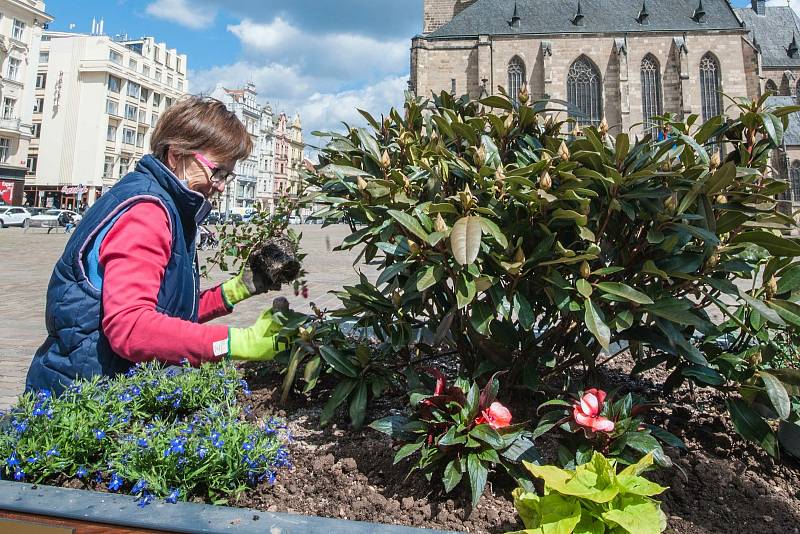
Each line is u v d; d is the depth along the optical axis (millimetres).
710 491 1872
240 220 3453
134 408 1884
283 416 2471
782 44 60844
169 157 2213
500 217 1810
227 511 1319
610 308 2002
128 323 1821
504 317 1974
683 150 2148
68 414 1705
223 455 1620
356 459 1999
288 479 1824
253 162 87438
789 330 2213
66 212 37688
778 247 1861
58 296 1979
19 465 1583
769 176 2326
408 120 2613
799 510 1772
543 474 1360
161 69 71312
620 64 46719
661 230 1907
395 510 1682
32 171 60531
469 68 48875
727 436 2262
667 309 1792
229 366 2344
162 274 1987
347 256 19812
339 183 2320
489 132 2363
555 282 1766
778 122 2008
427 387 2340
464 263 1454
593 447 1661
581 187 1885
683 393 2838
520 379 2264
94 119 59781
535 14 50719
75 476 1677
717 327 2012
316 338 2369
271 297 9117
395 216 1613
